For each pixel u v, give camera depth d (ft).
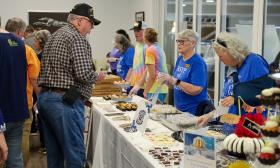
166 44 21.22
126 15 25.30
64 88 8.71
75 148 8.93
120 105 11.48
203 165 5.27
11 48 8.80
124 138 7.99
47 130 9.45
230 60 7.11
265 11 11.71
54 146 9.53
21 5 23.59
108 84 14.06
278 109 4.71
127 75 15.25
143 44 13.84
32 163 14.11
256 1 11.89
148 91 12.58
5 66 8.68
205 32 16.14
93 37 24.91
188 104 9.96
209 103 9.71
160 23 21.48
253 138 5.26
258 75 6.70
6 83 8.73
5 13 23.40
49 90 8.80
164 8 21.17
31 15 23.73
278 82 4.97
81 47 8.66
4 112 8.76
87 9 9.01
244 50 7.03
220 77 14.80
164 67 12.60
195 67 9.71
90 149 12.42
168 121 8.80
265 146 4.61
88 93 9.20
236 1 13.50
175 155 6.54
